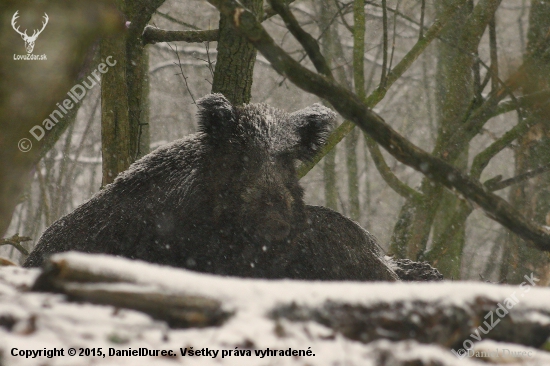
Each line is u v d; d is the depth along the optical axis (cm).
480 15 1877
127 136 1419
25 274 543
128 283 428
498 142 1823
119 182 1148
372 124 601
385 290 454
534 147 2030
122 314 423
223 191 1124
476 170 1831
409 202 1970
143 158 1173
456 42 2261
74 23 339
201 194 1123
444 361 408
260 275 1134
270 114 1233
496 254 3350
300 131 1223
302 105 4131
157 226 1098
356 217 3178
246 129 1177
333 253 1167
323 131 1273
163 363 382
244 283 453
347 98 597
